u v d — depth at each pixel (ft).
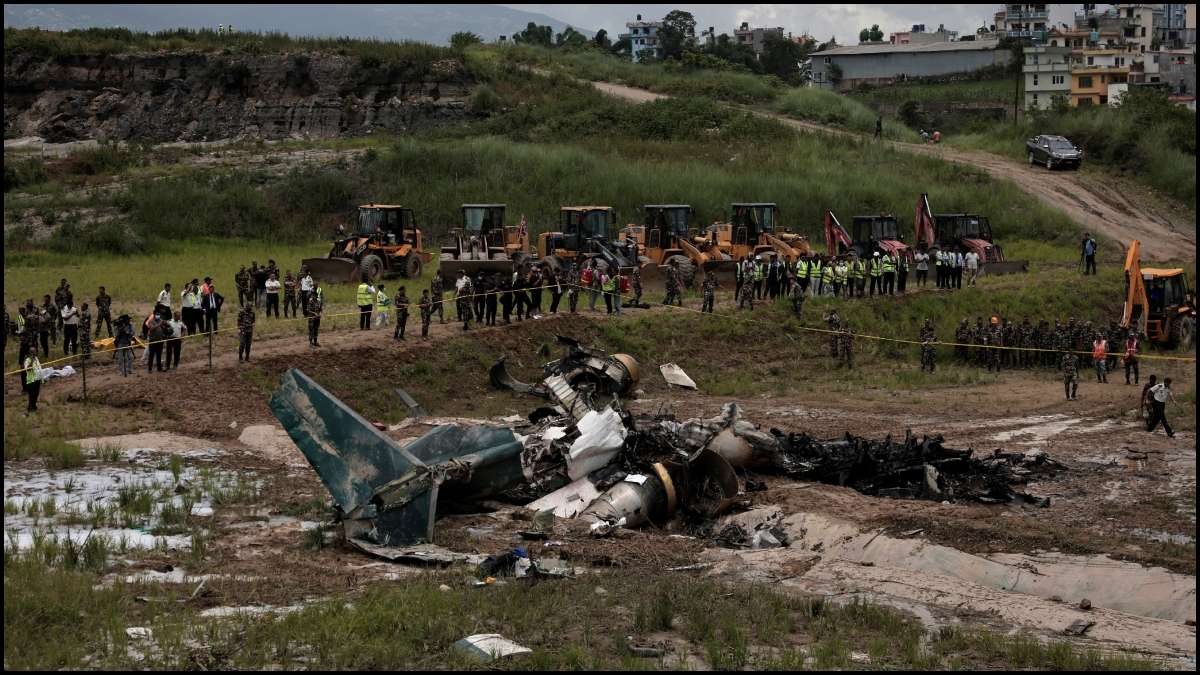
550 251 138.62
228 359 92.43
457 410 92.84
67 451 66.13
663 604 39.86
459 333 106.42
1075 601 46.24
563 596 42.16
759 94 284.61
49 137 261.65
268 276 114.21
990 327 122.52
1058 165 227.40
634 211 190.49
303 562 47.47
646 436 64.44
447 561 47.60
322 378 92.02
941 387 110.52
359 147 227.61
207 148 232.94
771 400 102.32
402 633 37.35
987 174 216.54
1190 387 108.47
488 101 257.14
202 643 35.99
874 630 40.40
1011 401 101.76
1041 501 62.85
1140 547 52.24
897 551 51.57
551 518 55.16
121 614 39.09
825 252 173.68
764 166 214.69
